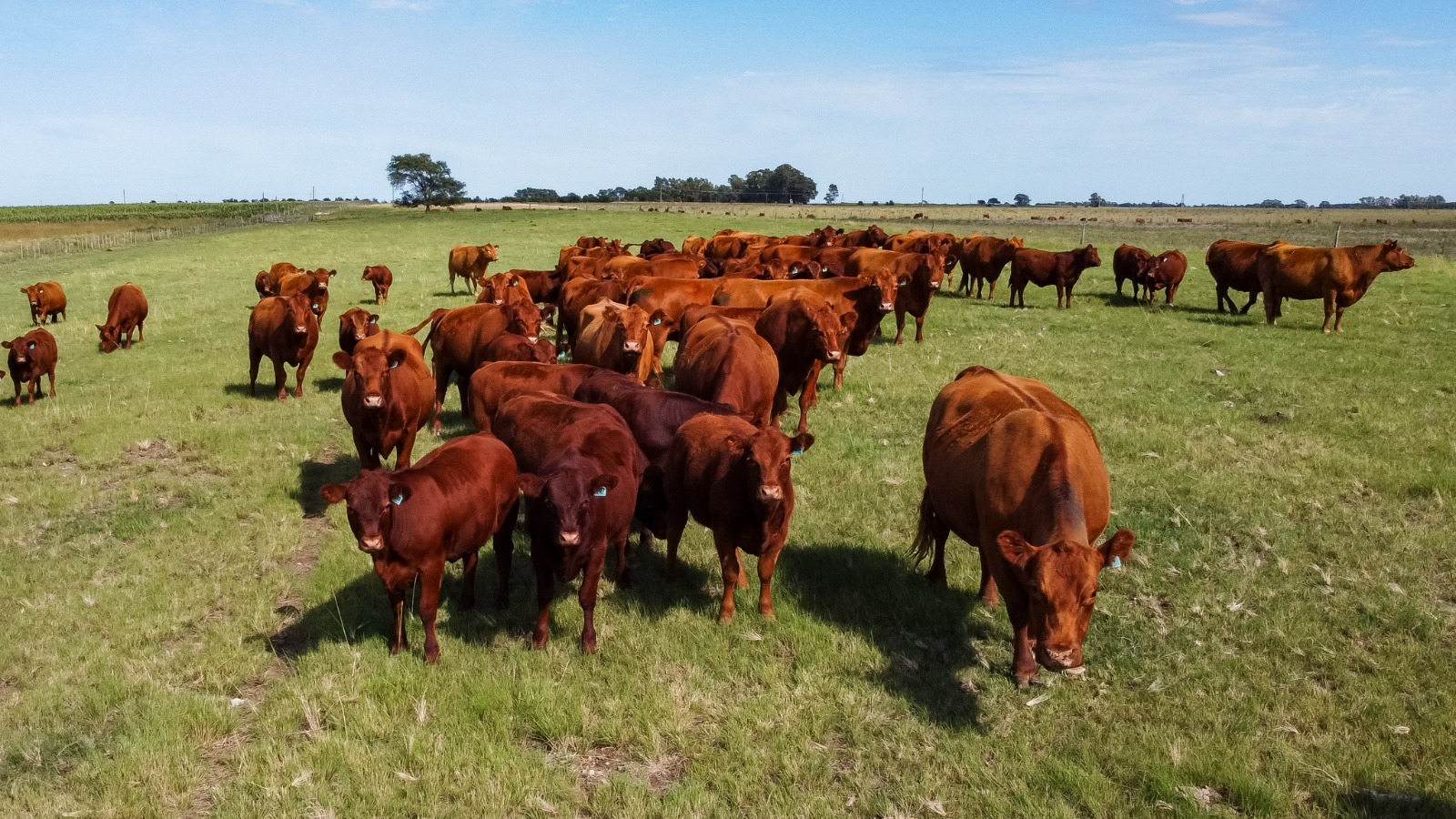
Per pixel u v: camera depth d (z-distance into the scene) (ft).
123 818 15.92
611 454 23.48
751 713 18.57
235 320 72.64
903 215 307.99
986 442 20.03
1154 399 42.11
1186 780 16.47
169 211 330.34
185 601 23.85
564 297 54.70
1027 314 71.56
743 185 506.48
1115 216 329.72
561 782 16.65
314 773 16.92
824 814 15.81
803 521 28.43
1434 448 34.19
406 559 19.89
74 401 45.47
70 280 105.91
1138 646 21.09
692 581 24.90
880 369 50.37
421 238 169.37
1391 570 24.53
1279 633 21.22
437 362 40.14
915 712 18.71
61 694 19.52
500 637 21.98
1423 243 158.61
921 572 24.85
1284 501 29.12
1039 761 17.12
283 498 31.32
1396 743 17.38
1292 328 63.62
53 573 25.57
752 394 31.86
